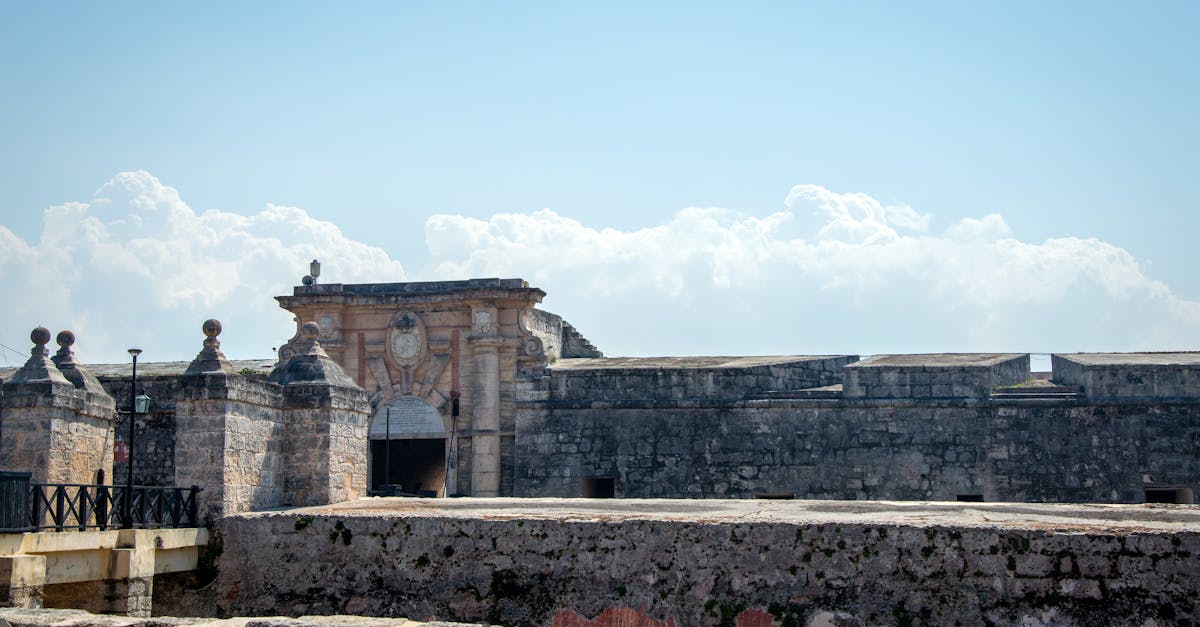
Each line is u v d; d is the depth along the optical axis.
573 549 20.59
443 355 47.03
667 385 43.88
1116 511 20.62
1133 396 40.47
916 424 41.44
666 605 19.95
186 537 22.70
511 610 20.72
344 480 25.88
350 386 26.39
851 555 19.27
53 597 21.80
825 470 41.78
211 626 13.90
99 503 23.02
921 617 18.80
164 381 37.62
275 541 22.61
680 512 21.33
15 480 20.52
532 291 46.41
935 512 20.83
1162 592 17.98
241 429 24.05
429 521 21.50
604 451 43.84
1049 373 50.34
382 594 21.61
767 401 42.53
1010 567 18.58
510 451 46.03
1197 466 39.91
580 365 46.75
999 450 40.84
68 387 24.44
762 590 19.56
